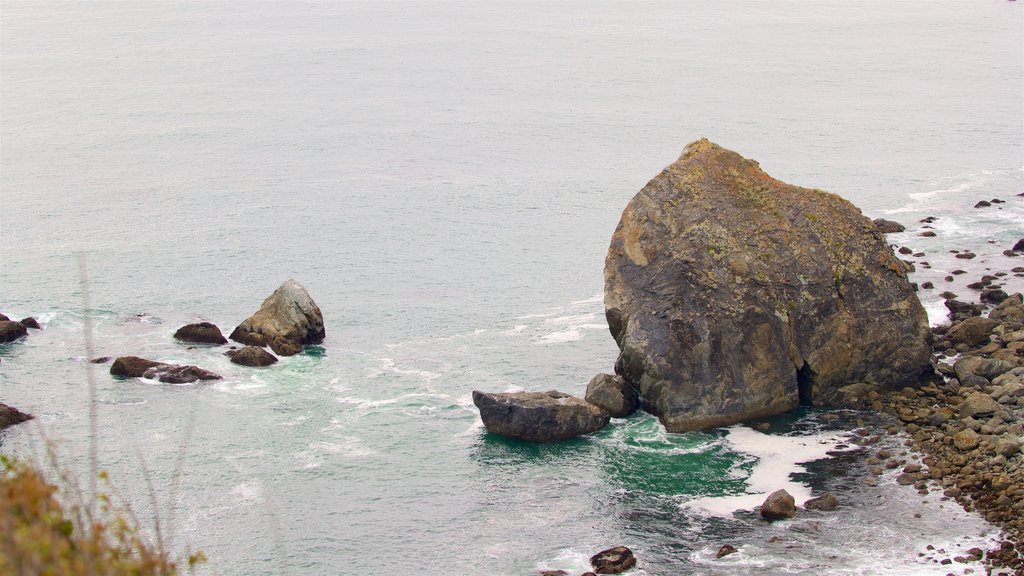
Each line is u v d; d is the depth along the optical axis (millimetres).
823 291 76312
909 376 77250
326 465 71000
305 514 65250
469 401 80125
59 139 178625
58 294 104812
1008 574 54438
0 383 83250
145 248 120688
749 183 79938
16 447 73125
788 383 75125
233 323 97375
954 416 71812
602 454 71062
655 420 75000
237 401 80188
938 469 65438
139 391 81625
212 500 66812
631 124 189500
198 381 83062
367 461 71438
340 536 62938
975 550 56750
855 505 62812
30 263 115062
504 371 85812
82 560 21219
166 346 90625
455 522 63938
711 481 67062
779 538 59906
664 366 74312
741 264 76250
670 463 69500
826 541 59250
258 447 73312
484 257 117500
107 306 101562
